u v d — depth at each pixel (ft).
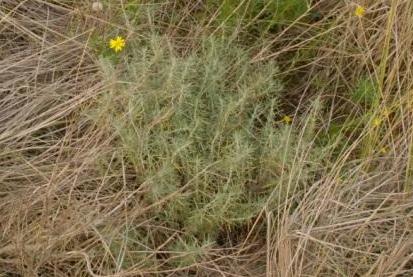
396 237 4.94
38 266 4.71
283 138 4.89
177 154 4.81
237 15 5.59
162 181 4.78
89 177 5.05
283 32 5.53
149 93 4.98
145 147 4.83
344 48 5.56
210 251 4.85
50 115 5.33
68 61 5.63
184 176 4.93
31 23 5.81
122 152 4.97
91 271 4.55
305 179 4.93
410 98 5.18
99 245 4.80
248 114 5.28
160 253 4.88
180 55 5.63
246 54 5.43
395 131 5.31
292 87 5.66
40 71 5.56
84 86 5.44
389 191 5.14
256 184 5.02
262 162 4.94
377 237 4.89
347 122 5.42
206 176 4.78
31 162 5.12
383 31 5.46
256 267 4.88
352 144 5.18
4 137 5.17
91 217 4.82
